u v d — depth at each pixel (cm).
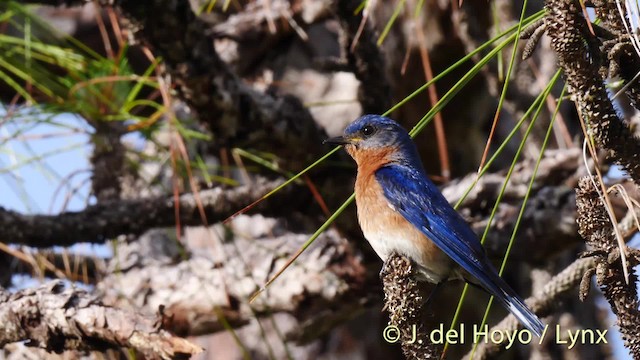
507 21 1145
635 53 612
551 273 1188
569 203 1073
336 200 1114
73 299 824
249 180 1115
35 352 1087
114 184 1141
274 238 1193
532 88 1177
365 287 1123
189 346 786
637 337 628
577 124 1210
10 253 1126
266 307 1119
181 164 1131
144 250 1236
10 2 1062
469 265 916
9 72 1139
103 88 1097
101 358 1052
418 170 1011
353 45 1020
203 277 1142
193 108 1037
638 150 621
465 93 1326
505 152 1345
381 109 1084
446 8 1245
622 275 630
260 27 1232
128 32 978
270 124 1052
